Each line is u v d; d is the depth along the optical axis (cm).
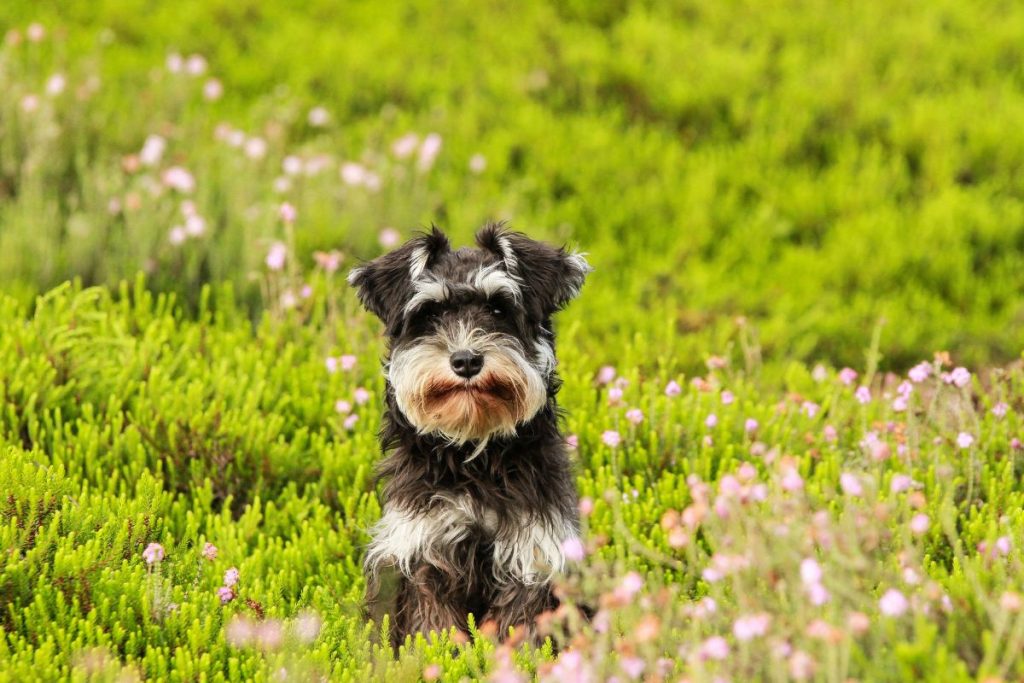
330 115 1237
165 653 455
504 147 1192
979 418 655
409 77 1335
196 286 853
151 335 729
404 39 1438
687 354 810
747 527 393
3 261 819
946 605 386
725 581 434
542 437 523
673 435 636
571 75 1341
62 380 662
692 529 429
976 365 911
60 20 1402
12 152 982
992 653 340
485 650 455
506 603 507
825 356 921
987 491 580
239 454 626
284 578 532
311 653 456
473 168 1094
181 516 578
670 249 1066
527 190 1141
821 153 1230
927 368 614
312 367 718
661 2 1527
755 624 346
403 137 1166
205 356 736
